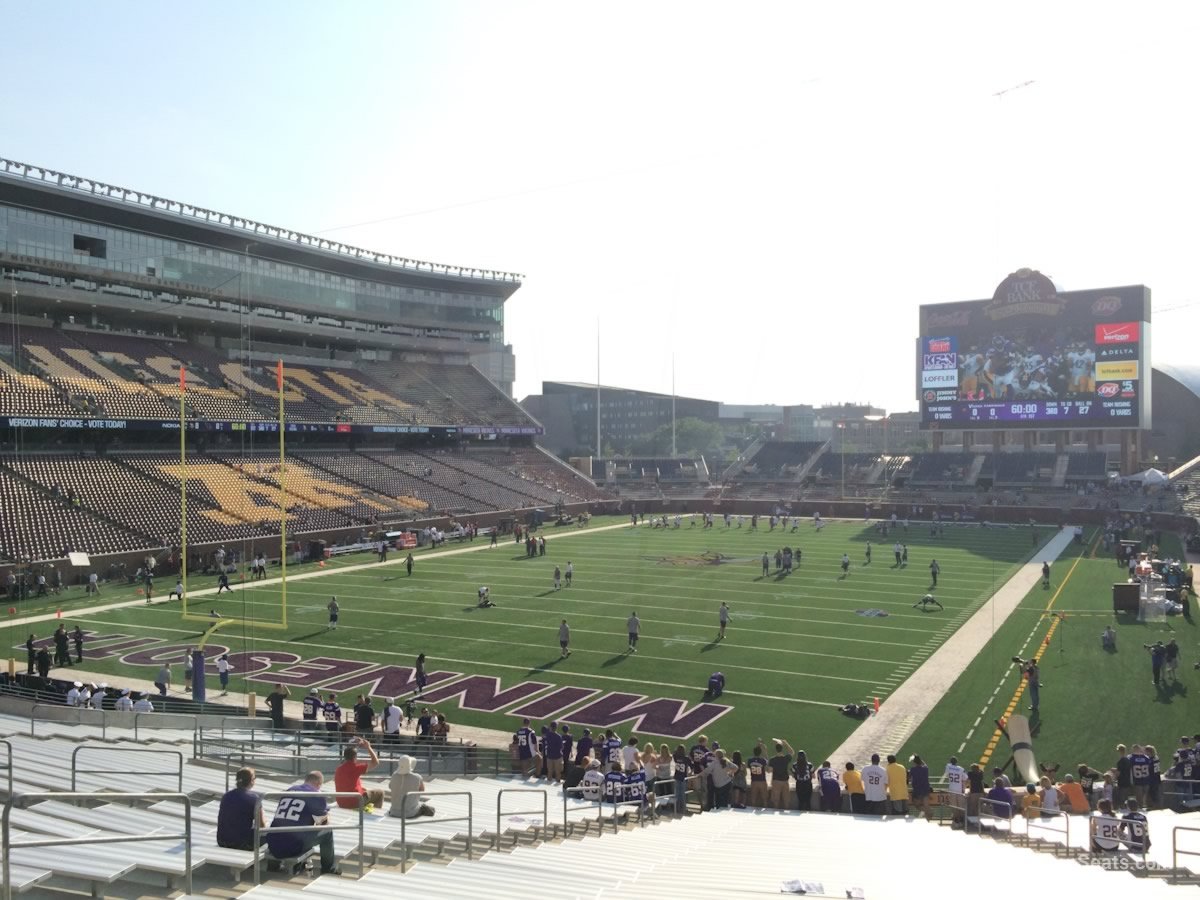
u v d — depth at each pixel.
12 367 49.00
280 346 71.44
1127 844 11.71
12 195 50.59
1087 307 62.62
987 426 66.00
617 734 20.70
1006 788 14.45
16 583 35.81
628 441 144.12
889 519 67.69
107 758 13.50
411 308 78.06
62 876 6.92
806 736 20.41
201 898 6.96
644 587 39.12
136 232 57.19
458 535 56.66
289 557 46.81
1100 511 61.25
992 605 31.28
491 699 23.31
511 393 117.94
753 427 156.12
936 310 67.31
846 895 8.82
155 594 37.06
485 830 12.03
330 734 18.58
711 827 13.73
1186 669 24.94
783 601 35.62
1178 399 96.06
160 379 55.62
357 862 8.96
